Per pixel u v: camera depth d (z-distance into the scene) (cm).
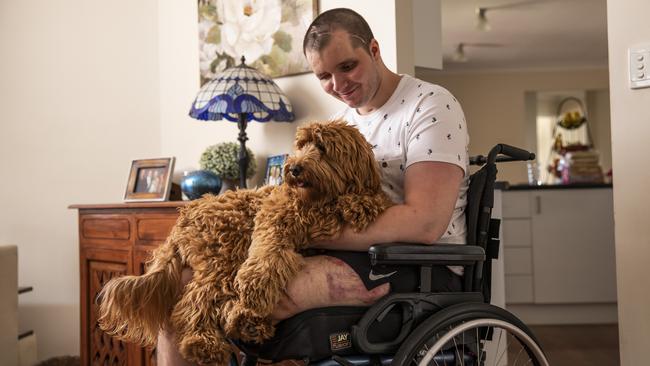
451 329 130
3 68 332
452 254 129
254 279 122
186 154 305
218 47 284
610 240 415
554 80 832
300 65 253
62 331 325
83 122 326
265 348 130
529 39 688
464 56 718
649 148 171
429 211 131
